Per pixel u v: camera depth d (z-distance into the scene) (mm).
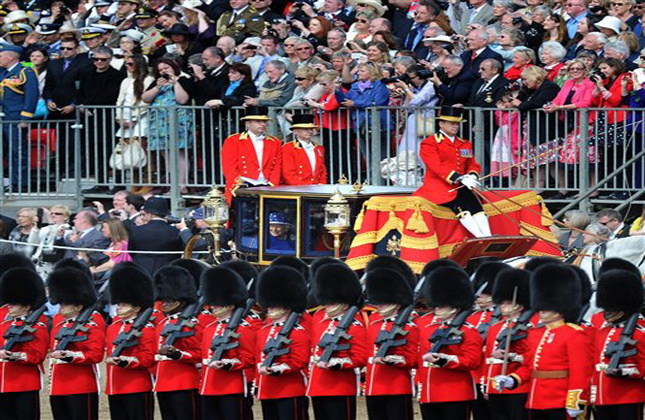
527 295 61250
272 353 62688
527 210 77125
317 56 94125
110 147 97000
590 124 87688
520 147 89375
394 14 100188
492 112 88812
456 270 61562
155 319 68125
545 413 58438
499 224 76500
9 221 92750
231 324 64062
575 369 57250
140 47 99188
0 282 67188
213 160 93062
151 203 86062
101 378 83562
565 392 58094
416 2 99250
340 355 62750
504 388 59031
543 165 89500
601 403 60062
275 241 76438
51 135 98188
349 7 104125
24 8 115438
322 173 85188
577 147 88250
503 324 60938
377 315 66188
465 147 76625
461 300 61312
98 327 66625
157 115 94375
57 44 104000
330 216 73438
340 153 90875
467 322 62094
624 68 87312
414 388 73062
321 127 91000
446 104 90438
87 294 66750
